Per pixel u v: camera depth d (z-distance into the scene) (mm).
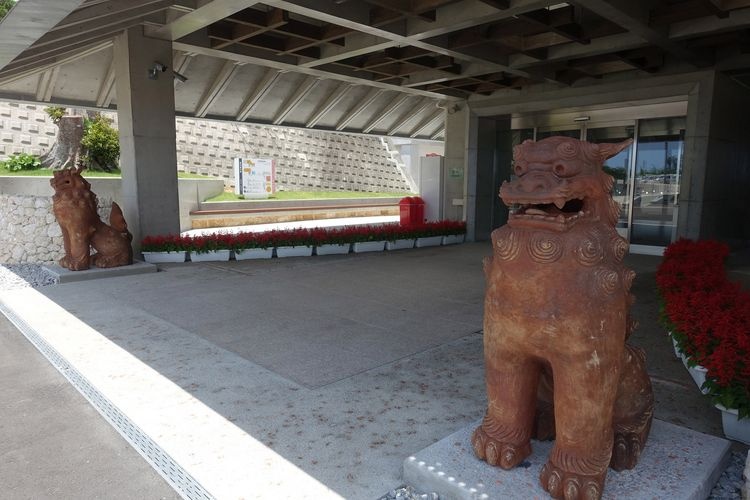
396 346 4520
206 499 2418
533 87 10867
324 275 7820
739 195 10078
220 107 12289
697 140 8594
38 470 2770
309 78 11727
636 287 6930
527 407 2385
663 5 6676
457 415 3193
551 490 2168
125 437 3113
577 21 7676
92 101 11398
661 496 2193
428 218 13641
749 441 2846
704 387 2908
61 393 3730
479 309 5812
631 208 10414
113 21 6633
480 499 2197
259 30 8133
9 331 5215
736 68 8211
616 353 2104
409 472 2477
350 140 26266
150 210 8680
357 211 21469
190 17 7504
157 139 8648
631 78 9367
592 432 2113
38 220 8375
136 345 4516
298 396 3477
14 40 5184
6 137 17188
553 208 2254
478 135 12070
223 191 19375
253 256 9281
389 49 9477
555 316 2051
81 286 6891
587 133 11055
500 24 7855
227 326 5105
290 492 2408
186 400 3404
